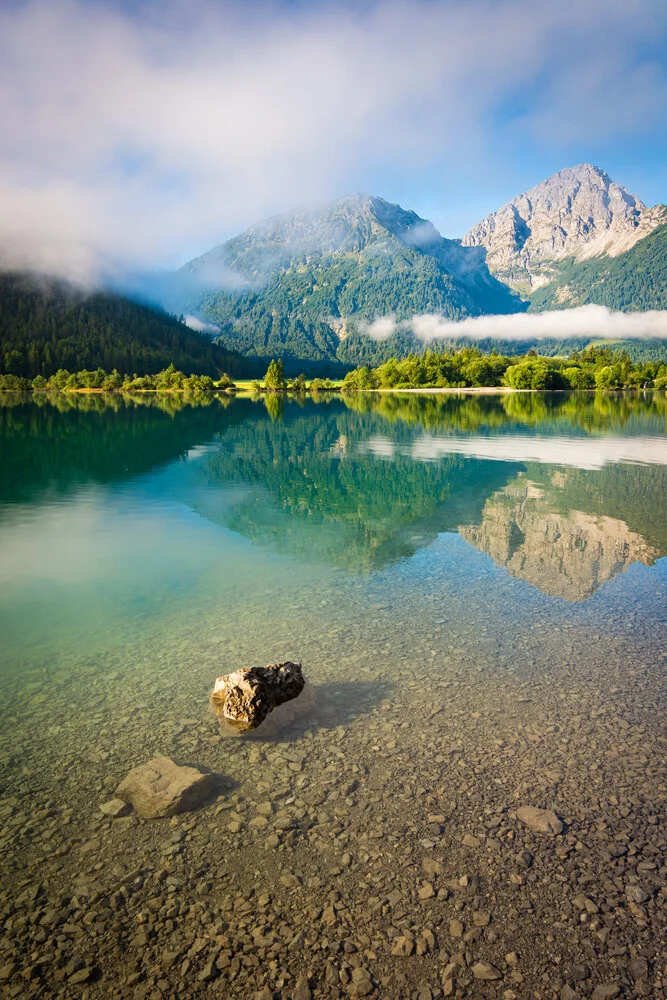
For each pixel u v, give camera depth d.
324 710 2.87
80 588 4.31
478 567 4.75
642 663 3.28
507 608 3.96
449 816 2.27
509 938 1.88
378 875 2.06
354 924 1.91
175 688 3.04
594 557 5.01
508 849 2.14
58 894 2.00
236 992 1.74
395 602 4.05
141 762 2.54
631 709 2.88
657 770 2.49
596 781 2.43
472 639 3.53
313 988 1.75
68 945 1.86
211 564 4.83
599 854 2.12
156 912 1.95
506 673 3.17
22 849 2.14
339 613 3.87
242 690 2.74
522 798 2.35
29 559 4.96
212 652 3.38
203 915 1.94
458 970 1.80
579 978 1.78
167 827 2.23
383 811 2.29
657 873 2.06
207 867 2.09
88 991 1.75
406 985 1.76
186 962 1.81
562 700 2.94
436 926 1.91
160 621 3.77
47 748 2.61
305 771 2.49
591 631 3.64
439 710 2.86
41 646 3.46
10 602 4.06
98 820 2.26
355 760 2.55
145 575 4.57
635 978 1.78
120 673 3.18
